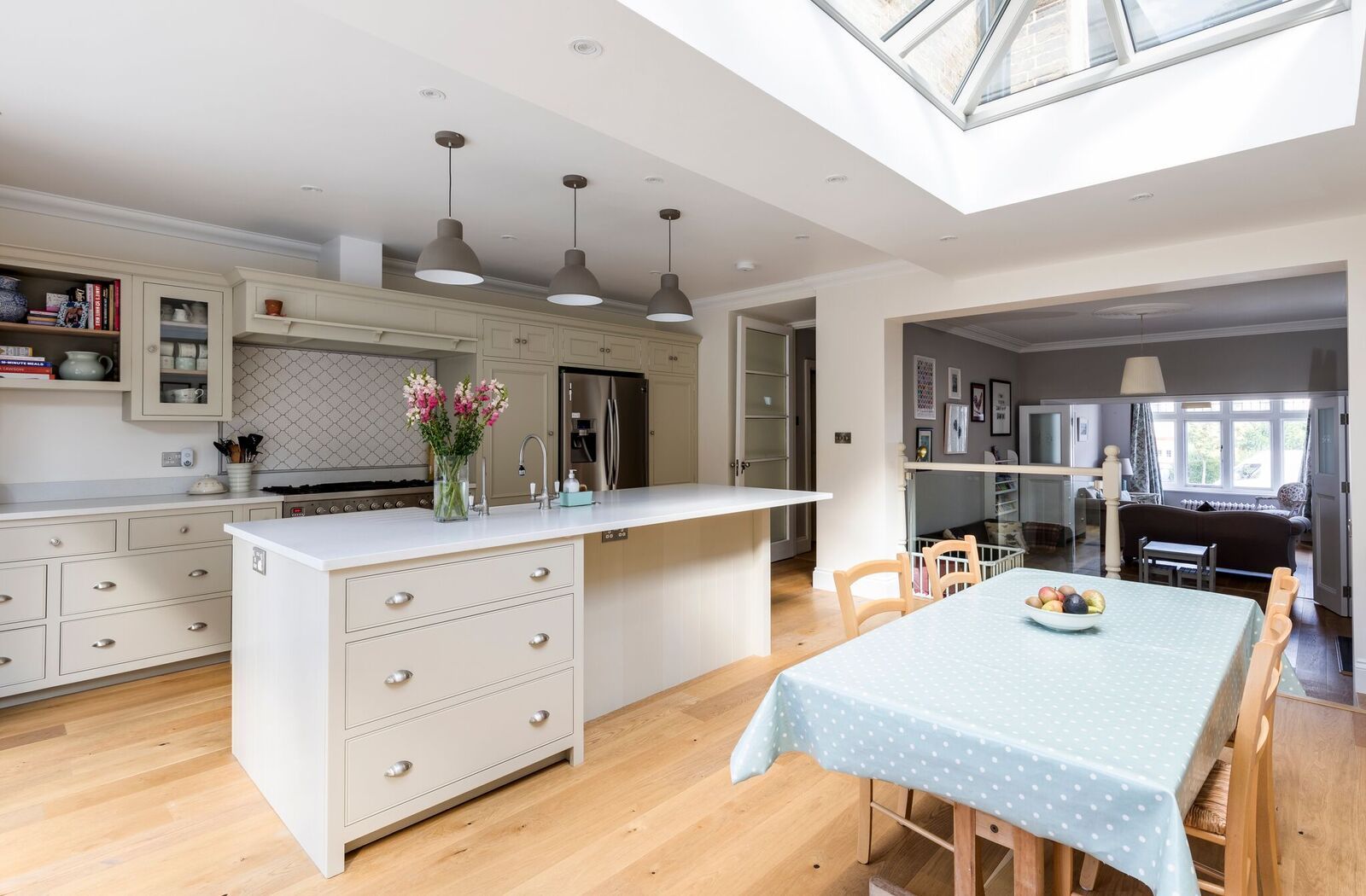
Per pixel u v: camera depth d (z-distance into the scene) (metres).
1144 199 2.99
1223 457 10.70
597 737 2.78
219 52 2.21
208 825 2.13
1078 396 8.70
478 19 1.67
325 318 3.96
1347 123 2.27
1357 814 2.23
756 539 3.79
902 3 2.45
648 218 3.93
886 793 2.37
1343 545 5.06
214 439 4.03
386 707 2.01
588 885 1.87
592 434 5.31
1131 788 1.08
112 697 3.17
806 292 5.53
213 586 3.56
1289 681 2.26
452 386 4.89
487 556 2.27
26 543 3.03
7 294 3.19
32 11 1.98
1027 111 2.99
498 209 3.75
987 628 1.92
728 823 2.17
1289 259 3.38
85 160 3.06
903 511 5.02
